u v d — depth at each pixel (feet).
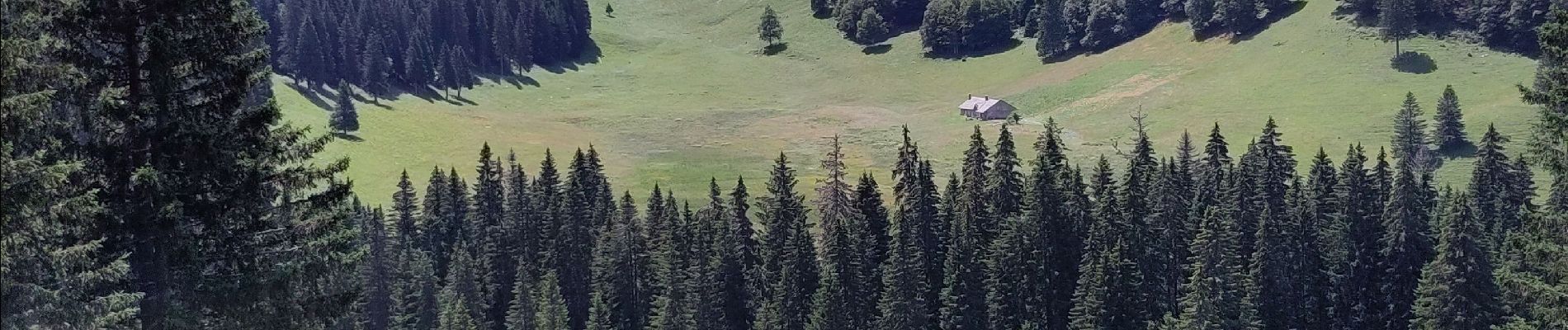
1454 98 420.36
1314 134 480.64
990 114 609.42
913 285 237.66
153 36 76.07
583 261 296.10
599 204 322.34
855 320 246.47
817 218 400.47
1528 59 523.70
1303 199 266.98
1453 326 218.38
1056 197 244.63
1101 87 636.89
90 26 76.74
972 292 244.63
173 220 80.02
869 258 256.93
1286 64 586.45
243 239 87.45
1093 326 224.74
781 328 247.91
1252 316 219.00
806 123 655.76
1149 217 248.73
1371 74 542.98
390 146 543.39
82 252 73.26
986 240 258.16
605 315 263.70
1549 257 102.12
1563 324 101.71
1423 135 425.69
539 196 312.09
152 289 83.10
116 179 80.69
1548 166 98.84
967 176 278.05
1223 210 258.98
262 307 88.74
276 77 626.23
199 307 84.79
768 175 516.73
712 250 267.59
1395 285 252.42
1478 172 306.35
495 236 305.32
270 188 87.66
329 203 93.04
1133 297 228.84
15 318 74.90
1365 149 451.12
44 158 76.02
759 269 273.13
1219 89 577.84
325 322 95.35
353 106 558.97
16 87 71.87
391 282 274.77
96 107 76.59
